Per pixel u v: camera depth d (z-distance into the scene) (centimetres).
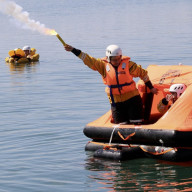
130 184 1255
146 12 9694
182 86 1533
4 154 1538
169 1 14188
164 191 1198
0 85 3008
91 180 1295
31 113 2153
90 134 1559
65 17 9188
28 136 1741
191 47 4209
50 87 2833
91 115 2067
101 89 2681
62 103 2350
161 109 1608
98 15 9488
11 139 1709
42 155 1516
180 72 1608
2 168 1407
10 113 2170
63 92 2648
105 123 1553
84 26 7119
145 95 1638
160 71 1653
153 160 1443
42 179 1312
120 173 1340
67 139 1686
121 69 1493
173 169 1358
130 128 1476
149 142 1467
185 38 4944
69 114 2098
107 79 1512
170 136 1392
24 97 2556
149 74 1667
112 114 1552
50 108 2244
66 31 6506
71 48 1485
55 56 4388
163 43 4616
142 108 1541
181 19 7425
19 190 1244
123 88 1502
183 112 1448
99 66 1518
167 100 1579
